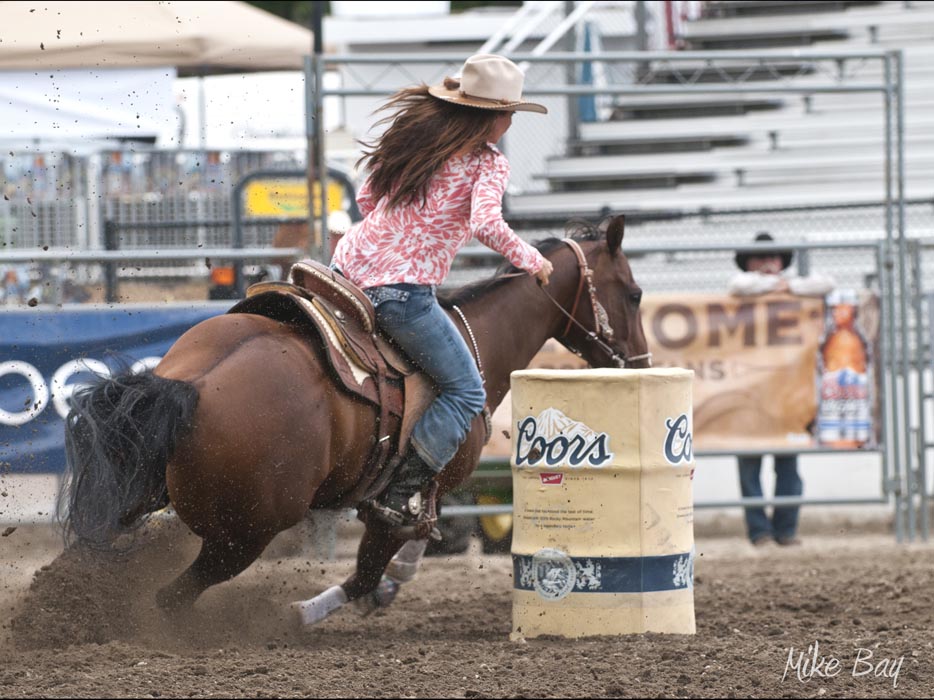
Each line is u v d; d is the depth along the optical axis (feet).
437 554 117.19
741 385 115.14
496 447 114.01
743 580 100.12
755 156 161.58
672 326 114.62
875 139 161.79
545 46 153.79
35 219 155.94
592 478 70.54
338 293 65.57
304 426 62.03
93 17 151.64
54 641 64.80
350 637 75.61
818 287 115.34
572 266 80.02
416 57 107.65
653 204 160.97
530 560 71.61
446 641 73.77
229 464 59.72
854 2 166.30
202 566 64.28
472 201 66.59
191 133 171.83
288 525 63.31
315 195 111.86
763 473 133.39
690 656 62.75
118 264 123.85
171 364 61.87
